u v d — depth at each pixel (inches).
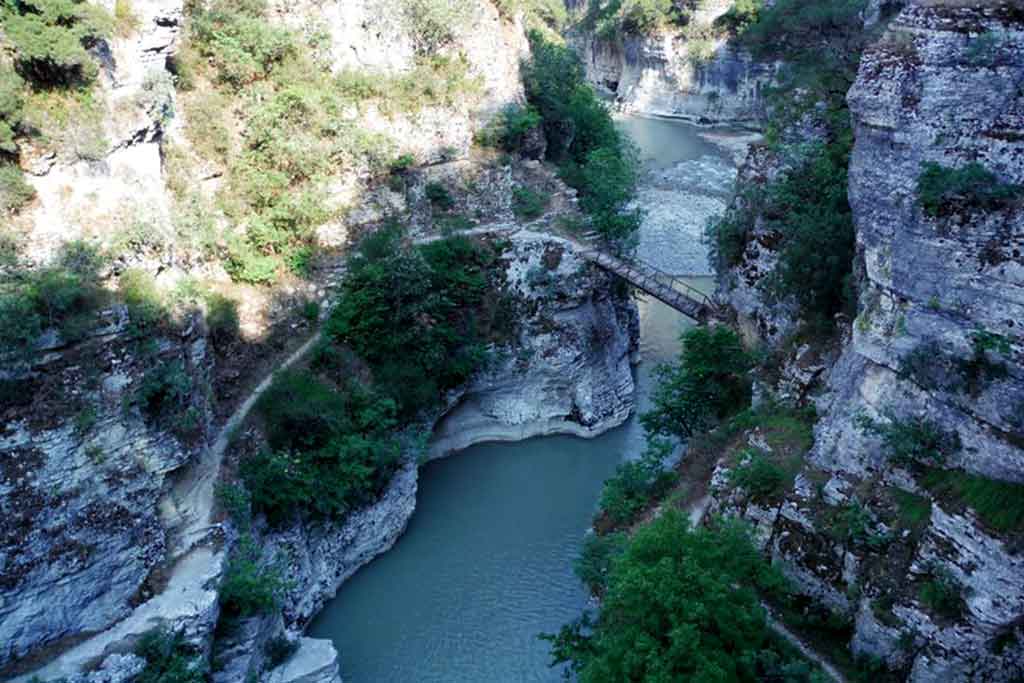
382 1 1920.5
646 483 1483.8
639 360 2193.7
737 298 1700.3
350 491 1476.4
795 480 1206.9
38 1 1119.0
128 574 1102.4
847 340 1301.7
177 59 1672.0
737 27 4183.1
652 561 995.9
